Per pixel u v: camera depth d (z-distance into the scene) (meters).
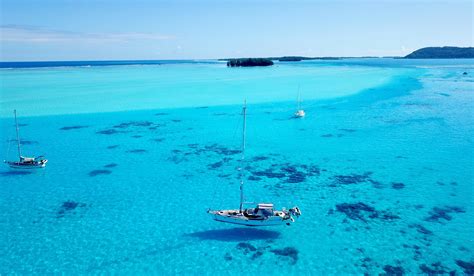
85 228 24.48
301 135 46.34
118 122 53.78
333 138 44.69
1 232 23.89
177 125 52.22
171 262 20.88
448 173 32.81
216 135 47.06
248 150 40.94
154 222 25.36
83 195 29.62
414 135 44.84
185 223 25.23
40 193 29.95
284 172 34.34
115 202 28.42
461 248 21.73
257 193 29.80
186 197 29.30
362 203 27.70
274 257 21.30
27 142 43.94
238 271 20.05
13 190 30.52
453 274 19.42
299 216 25.86
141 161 37.59
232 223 24.52
